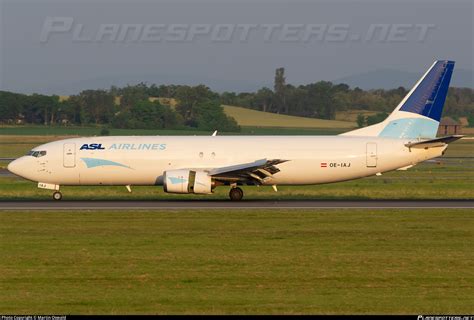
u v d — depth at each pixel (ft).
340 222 377.09
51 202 488.44
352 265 264.72
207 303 211.00
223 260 273.75
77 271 255.09
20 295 221.25
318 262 270.05
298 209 437.17
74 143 513.86
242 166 487.20
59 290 227.61
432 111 515.91
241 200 505.25
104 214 411.95
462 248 299.99
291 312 201.16
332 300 214.69
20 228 357.41
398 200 500.74
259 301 213.46
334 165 504.43
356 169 506.89
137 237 328.08
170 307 206.59
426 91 515.50
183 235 333.83
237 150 505.66
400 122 517.96
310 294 222.28
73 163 508.53
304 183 511.40
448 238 325.42
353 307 206.80
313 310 203.31
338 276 246.88
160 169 506.07
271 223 373.40
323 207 449.89
